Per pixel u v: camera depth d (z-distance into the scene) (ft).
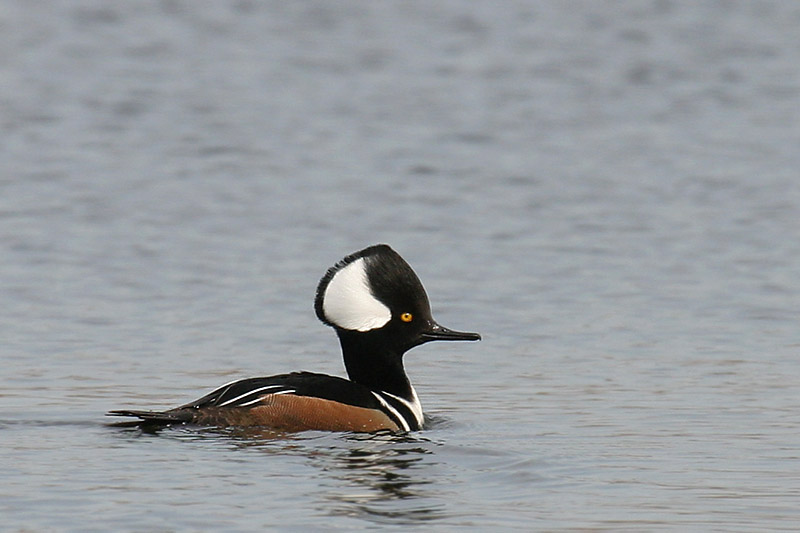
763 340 49.19
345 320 38.29
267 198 72.90
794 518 29.96
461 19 131.13
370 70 111.24
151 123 92.17
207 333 49.80
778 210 70.49
